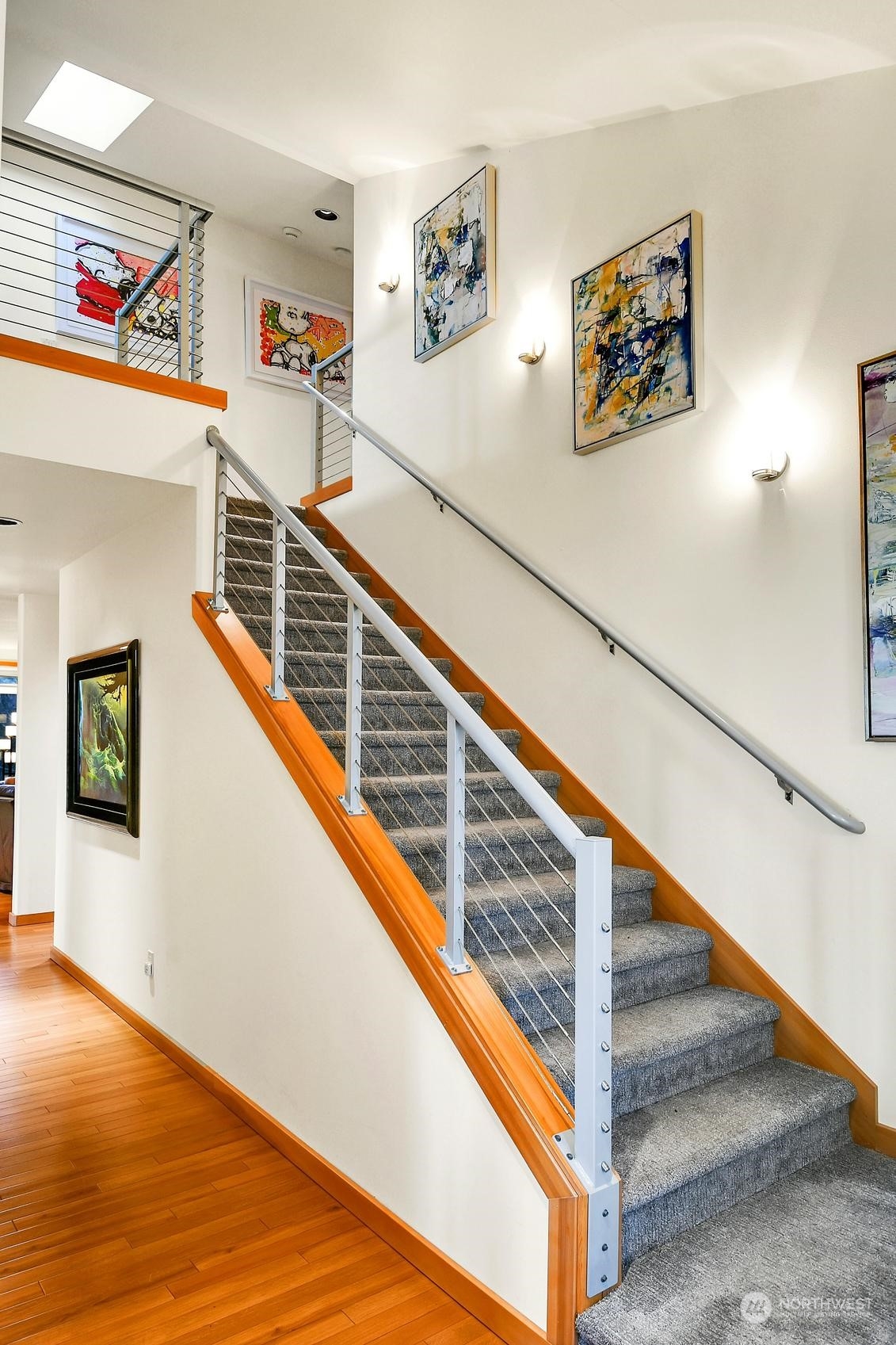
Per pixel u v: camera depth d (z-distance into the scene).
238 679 3.23
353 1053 2.59
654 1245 2.08
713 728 3.08
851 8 2.32
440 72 3.24
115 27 3.28
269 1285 2.21
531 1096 2.01
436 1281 2.21
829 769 2.71
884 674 2.53
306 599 4.32
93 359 3.42
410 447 4.65
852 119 2.69
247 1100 3.18
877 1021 2.59
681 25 2.59
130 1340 2.01
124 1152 2.95
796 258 2.83
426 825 3.26
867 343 2.64
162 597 3.95
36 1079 3.58
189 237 4.08
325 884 2.75
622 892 3.10
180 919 3.75
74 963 5.09
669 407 3.20
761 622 2.92
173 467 3.60
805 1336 1.77
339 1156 2.66
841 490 2.70
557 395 3.78
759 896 2.92
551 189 3.81
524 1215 1.97
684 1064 2.54
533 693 3.87
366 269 5.01
